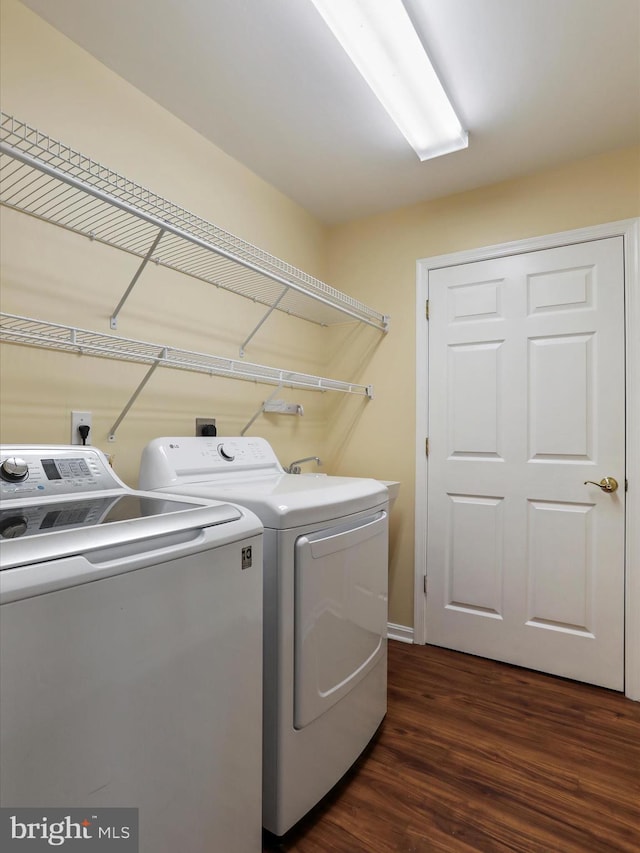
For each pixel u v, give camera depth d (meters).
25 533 0.77
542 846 1.24
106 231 1.60
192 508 1.06
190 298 1.96
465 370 2.42
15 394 1.38
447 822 1.32
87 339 1.55
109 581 0.78
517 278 2.30
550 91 1.73
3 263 1.35
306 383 2.36
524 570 2.25
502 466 2.32
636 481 2.01
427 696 1.97
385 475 2.65
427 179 2.34
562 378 2.18
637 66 1.61
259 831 1.13
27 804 0.67
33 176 1.41
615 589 2.05
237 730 1.05
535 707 1.90
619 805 1.38
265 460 2.01
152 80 1.68
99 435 1.60
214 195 2.04
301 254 2.62
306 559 1.29
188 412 1.94
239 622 1.06
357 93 1.75
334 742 1.42
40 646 0.69
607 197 2.10
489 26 1.45
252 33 1.47
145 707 0.84
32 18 1.41
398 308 2.63
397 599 2.59
